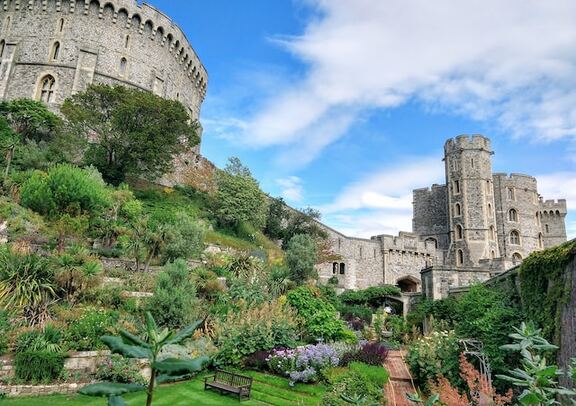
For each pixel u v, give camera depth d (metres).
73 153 28.39
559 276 8.62
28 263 12.52
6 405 8.52
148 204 28.67
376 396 10.74
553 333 8.58
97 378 10.36
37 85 34.12
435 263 45.41
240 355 13.54
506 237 47.81
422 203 52.38
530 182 50.62
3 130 26.47
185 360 1.98
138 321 12.87
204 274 17.95
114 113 27.14
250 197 34.31
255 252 29.48
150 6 38.66
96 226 20.45
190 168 38.31
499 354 10.12
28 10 35.91
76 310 12.16
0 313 10.86
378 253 43.53
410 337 21.86
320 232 40.34
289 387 12.05
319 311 17.70
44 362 9.74
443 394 5.80
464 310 12.89
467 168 46.81
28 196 18.66
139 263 18.83
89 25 35.91
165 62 39.59
